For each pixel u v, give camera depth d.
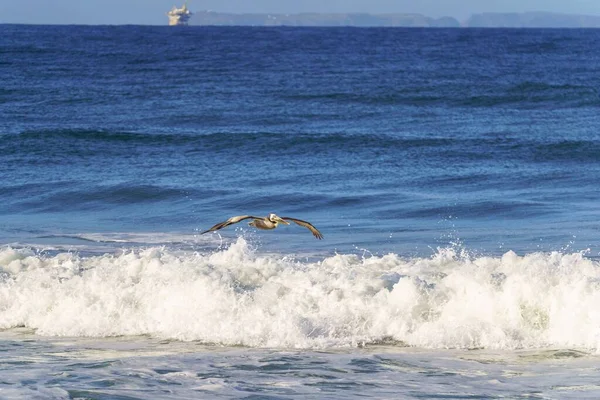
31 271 56.38
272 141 139.62
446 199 93.56
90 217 86.94
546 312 45.88
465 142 140.12
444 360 41.50
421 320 46.91
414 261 58.59
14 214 89.50
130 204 94.38
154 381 37.19
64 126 162.62
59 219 85.62
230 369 39.47
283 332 45.44
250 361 41.09
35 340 46.12
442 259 58.03
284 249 67.88
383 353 42.81
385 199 94.44
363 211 88.50
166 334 46.94
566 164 123.44
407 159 126.31
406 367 40.12
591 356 41.88
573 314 44.59
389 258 59.06
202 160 126.81
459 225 80.00
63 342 45.62
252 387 36.38
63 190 100.25
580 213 84.56
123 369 39.25
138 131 153.38
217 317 47.44
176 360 41.22
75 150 133.12
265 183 107.00
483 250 67.44
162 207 92.19
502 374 38.81
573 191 100.06
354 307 47.72
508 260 56.22
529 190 101.62
